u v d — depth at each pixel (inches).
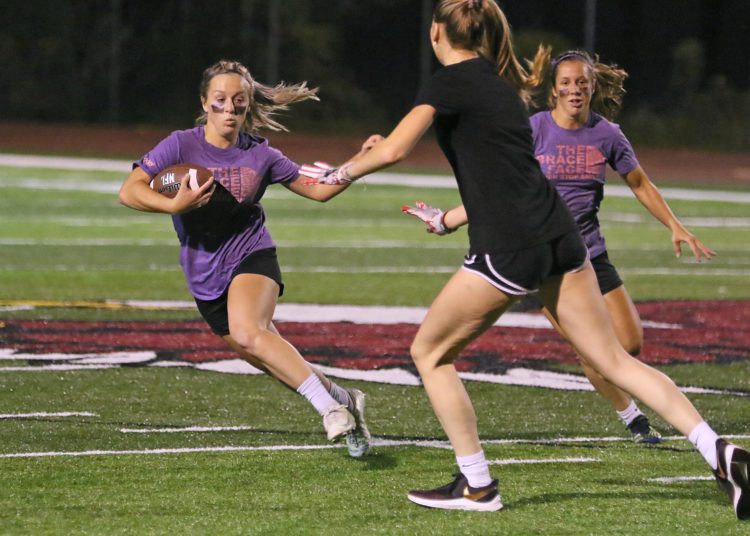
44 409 698.2
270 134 4205.2
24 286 1215.6
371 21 4982.8
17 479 543.2
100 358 860.6
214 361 858.1
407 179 2906.0
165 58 4448.8
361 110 4680.1
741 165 3735.2
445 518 489.7
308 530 470.6
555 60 654.5
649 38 5064.0
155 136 3956.7
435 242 1742.1
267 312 567.5
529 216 475.2
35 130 3961.6
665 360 906.1
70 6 4471.0
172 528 471.8
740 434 669.9
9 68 4318.4
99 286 1230.3
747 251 1715.1
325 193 587.5
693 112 4463.6
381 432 657.6
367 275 1362.0
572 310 494.6
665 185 2947.8
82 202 2186.3
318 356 891.4
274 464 579.5
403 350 917.8
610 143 650.2
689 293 1275.8
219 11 4517.7
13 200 2175.2
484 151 476.1
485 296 480.7
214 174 572.4
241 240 578.9
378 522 482.9
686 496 529.7
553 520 488.7
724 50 5078.7
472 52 490.3
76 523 477.4
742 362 902.4
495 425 682.8
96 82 4399.6
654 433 644.7
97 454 592.7
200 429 655.1
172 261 1453.0
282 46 4596.5
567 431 669.3
